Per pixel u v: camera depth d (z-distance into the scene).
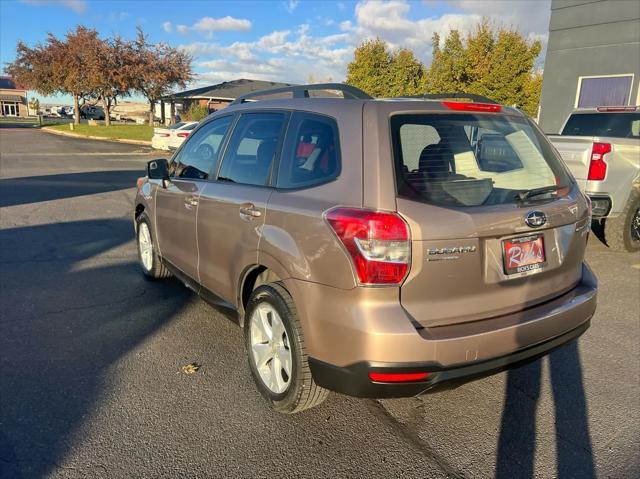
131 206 9.98
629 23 13.58
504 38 24.17
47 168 16.23
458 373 2.46
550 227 2.82
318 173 2.78
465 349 2.45
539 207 2.77
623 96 13.98
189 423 2.95
